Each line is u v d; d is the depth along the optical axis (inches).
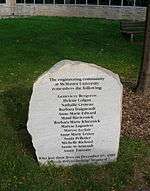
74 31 301.7
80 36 285.7
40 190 102.3
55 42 262.8
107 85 109.9
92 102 110.6
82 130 112.3
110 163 114.6
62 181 106.7
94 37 285.0
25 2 390.0
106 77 109.3
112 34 298.7
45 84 107.7
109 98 110.8
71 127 111.7
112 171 111.1
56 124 111.0
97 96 110.3
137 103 152.3
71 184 105.5
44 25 320.2
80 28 315.0
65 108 110.0
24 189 102.3
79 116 111.1
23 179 106.0
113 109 111.7
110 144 114.2
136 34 293.9
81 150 113.9
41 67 205.3
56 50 242.2
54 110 109.8
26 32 290.2
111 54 239.9
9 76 188.9
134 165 114.8
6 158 114.0
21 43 256.1
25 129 132.6
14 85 175.3
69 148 113.3
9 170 108.9
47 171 110.2
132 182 108.5
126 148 121.9
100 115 111.7
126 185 107.5
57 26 318.7
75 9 391.9
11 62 212.4
